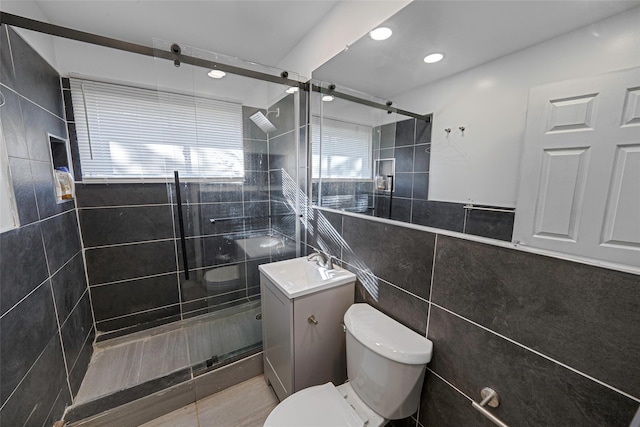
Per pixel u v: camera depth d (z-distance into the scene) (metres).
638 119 0.55
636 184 0.55
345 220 1.50
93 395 1.48
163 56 1.46
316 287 1.28
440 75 0.98
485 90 0.84
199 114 1.85
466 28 0.88
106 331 2.00
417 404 1.04
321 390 1.11
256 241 2.24
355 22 1.32
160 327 2.16
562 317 0.68
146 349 1.91
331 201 1.63
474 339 0.88
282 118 2.02
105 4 1.40
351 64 1.38
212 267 2.06
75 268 1.70
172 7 1.44
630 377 0.58
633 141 0.55
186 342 1.99
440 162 1.00
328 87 1.58
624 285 0.58
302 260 1.70
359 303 1.40
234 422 1.38
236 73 1.66
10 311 0.98
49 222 1.38
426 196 1.05
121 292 2.02
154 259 2.11
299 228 2.00
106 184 1.90
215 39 1.79
